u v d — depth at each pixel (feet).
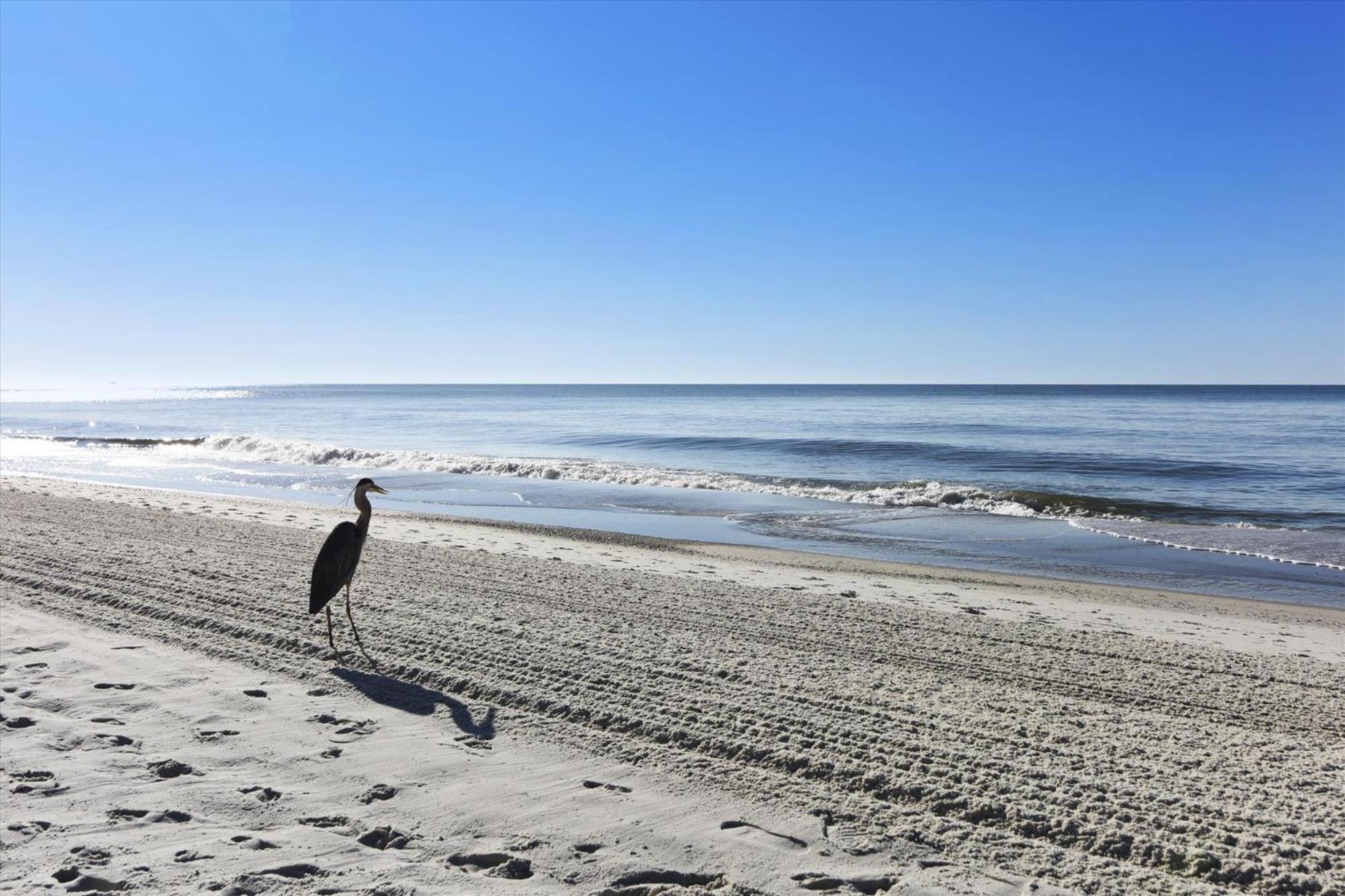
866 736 18.07
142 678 21.11
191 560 35.55
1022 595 39.17
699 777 16.05
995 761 16.89
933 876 12.62
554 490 80.48
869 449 120.06
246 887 11.66
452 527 55.52
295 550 39.04
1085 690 23.12
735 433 155.12
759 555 48.19
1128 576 45.83
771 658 24.30
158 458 108.99
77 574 32.35
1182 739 18.88
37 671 21.48
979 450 116.98
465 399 437.99
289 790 15.10
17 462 102.58
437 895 11.65
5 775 15.35
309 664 22.53
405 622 26.76
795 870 12.67
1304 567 48.62
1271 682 24.31
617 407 289.12
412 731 18.10
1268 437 136.26
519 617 28.25
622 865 12.69
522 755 16.99
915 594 38.17
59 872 11.96
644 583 35.78
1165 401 311.68
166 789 14.92
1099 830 14.07
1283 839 13.87
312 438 148.05
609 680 21.42
